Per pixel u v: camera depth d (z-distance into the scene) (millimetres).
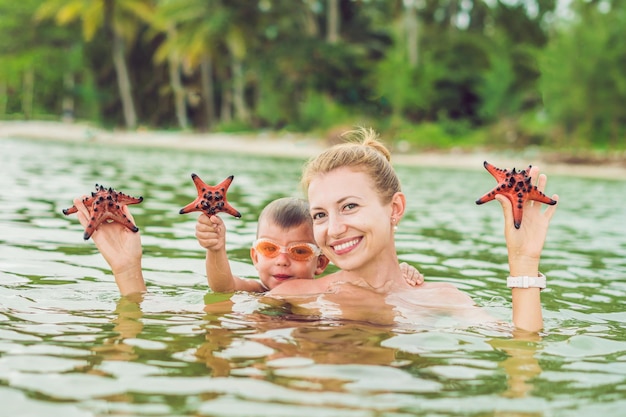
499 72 32000
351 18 42844
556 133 28312
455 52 37438
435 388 2344
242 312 3330
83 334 2904
